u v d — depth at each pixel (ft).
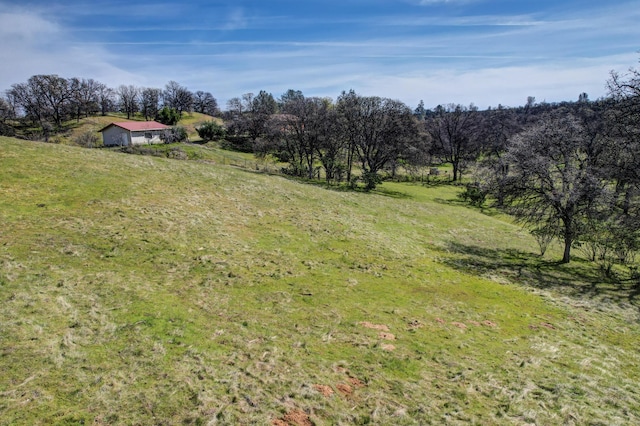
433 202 134.31
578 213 64.08
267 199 80.18
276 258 48.29
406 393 23.00
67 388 19.33
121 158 82.74
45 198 50.98
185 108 398.62
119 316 27.73
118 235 44.16
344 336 29.94
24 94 272.10
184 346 25.05
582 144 66.23
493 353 29.89
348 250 56.59
